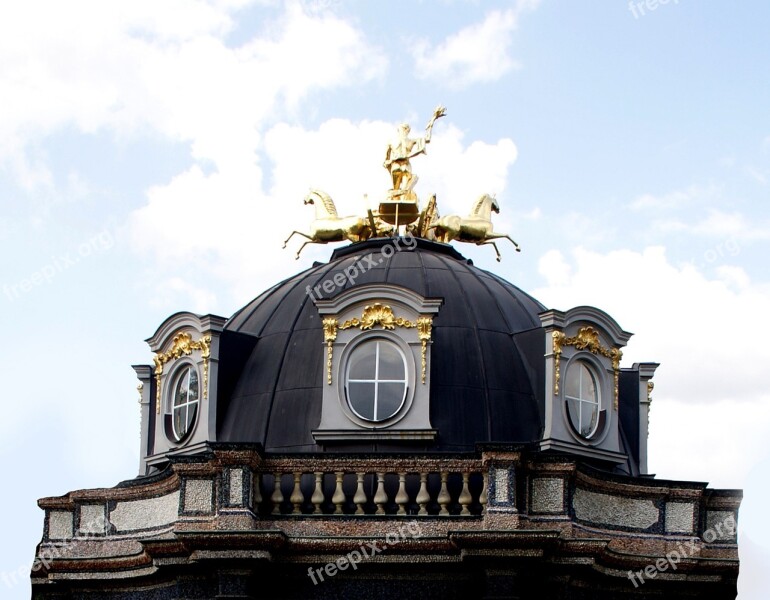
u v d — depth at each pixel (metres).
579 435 54.81
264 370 56.12
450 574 49.97
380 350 54.41
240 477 50.53
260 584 50.16
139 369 61.66
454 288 58.28
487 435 53.81
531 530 48.47
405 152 64.62
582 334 55.94
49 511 56.19
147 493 54.47
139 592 53.72
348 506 51.47
